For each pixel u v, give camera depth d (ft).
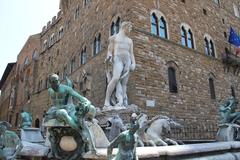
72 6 123.24
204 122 73.46
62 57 125.59
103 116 32.45
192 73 76.74
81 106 17.20
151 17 71.05
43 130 49.34
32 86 159.84
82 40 100.73
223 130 34.09
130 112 31.60
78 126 16.93
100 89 75.56
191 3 88.63
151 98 61.52
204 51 85.51
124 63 35.81
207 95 78.95
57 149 17.74
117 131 27.40
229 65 94.32
